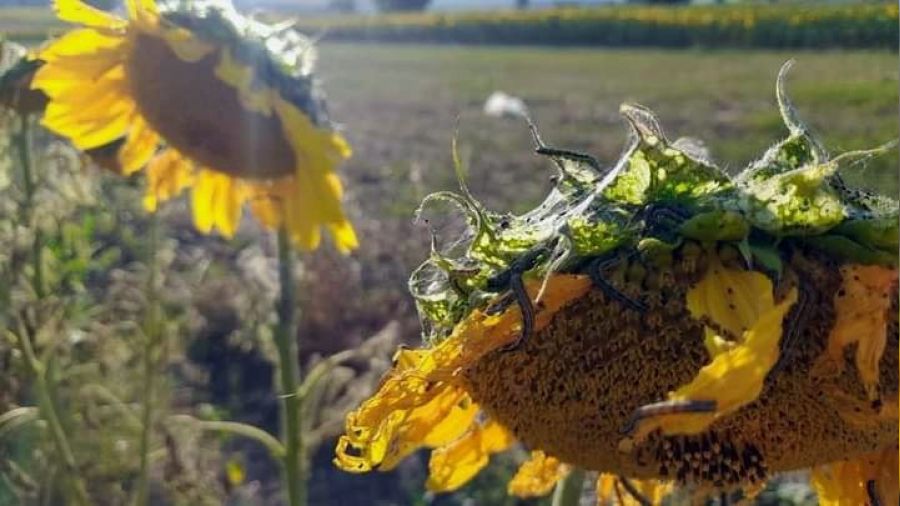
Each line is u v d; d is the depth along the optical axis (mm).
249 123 829
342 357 950
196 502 1276
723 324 497
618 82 7328
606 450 530
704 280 509
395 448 605
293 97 819
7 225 1100
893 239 503
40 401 1119
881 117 4789
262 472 1745
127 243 1815
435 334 572
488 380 548
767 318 453
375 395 583
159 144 917
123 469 1392
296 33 843
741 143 4422
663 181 520
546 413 535
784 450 515
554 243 535
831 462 522
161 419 1302
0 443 1274
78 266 1557
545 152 561
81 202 1133
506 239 543
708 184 519
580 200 550
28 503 1303
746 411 512
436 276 577
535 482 684
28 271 1162
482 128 5395
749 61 7934
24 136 1093
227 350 2012
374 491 1729
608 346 522
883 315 500
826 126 4629
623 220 520
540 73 8273
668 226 515
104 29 860
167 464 1225
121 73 866
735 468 519
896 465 573
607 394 523
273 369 1982
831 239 510
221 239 2441
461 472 647
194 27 824
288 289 911
